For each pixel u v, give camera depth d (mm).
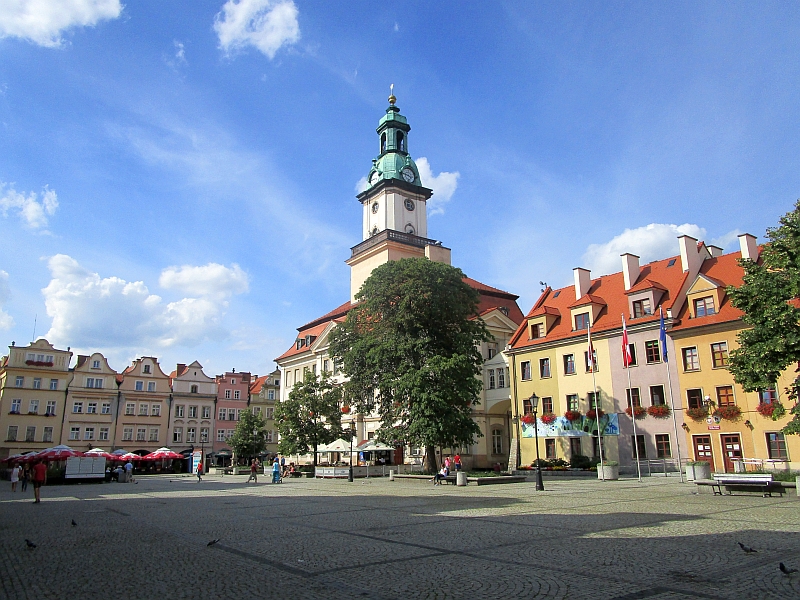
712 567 10422
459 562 11297
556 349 49031
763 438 35781
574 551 12141
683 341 40688
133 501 28344
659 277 46000
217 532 16203
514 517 18203
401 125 74562
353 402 44406
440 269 42250
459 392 38781
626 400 43531
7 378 77125
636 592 8875
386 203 70750
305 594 9156
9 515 22141
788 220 25562
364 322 44656
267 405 97375
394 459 60781
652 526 15531
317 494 30797
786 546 12273
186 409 89375
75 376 81688
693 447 39031
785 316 24125
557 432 46688
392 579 10016
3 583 10219
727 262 42719
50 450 51938
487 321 59875
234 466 69500
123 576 10664
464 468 54219
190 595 9234
